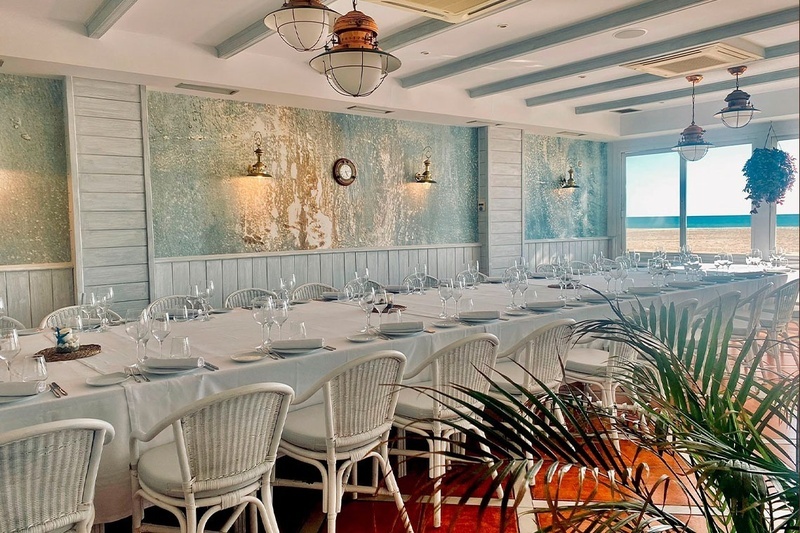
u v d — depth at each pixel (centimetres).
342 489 238
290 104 613
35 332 332
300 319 353
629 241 962
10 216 480
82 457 167
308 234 650
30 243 489
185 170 568
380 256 710
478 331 323
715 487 120
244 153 602
